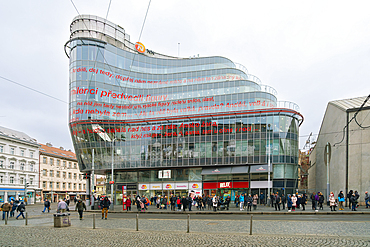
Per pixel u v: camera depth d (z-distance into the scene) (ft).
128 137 156.46
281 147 130.82
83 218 74.74
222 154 139.03
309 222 53.52
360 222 52.08
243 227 49.19
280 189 129.18
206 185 142.51
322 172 149.69
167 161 147.84
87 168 160.97
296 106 137.08
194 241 36.63
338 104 126.72
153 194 152.25
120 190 159.22
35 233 46.57
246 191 134.00
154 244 35.27
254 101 143.43
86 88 160.97
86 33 170.91
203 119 145.28
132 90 174.91
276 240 36.11
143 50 200.34
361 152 106.93
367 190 102.73
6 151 194.39
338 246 32.30
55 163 252.21
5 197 188.96
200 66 198.80
